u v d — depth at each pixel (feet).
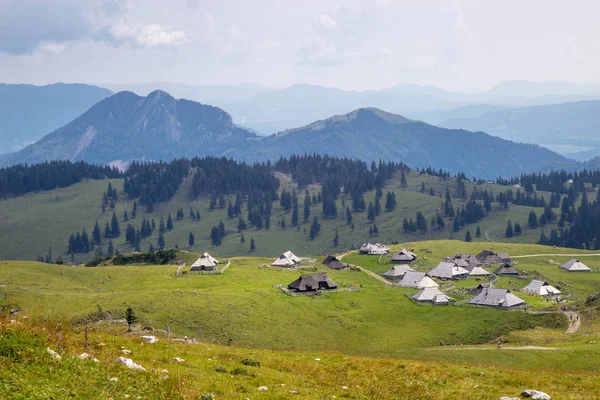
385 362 139.95
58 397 65.00
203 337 276.00
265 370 109.60
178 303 316.60
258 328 304.09
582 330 279.49
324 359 141.69
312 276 423.23
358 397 98.68
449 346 281.95
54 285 383.65
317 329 320.91
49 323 99.14
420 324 338.95
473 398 107.14
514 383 125.08
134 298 317.22
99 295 333.62
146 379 80.74
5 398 60.34
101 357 87.20
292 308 350.84
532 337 278.05
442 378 124.26
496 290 385.50
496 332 310.24
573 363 193.67
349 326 330.75
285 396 88.33
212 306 320.70
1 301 274.98
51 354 77.97
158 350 108.99
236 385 90.58
